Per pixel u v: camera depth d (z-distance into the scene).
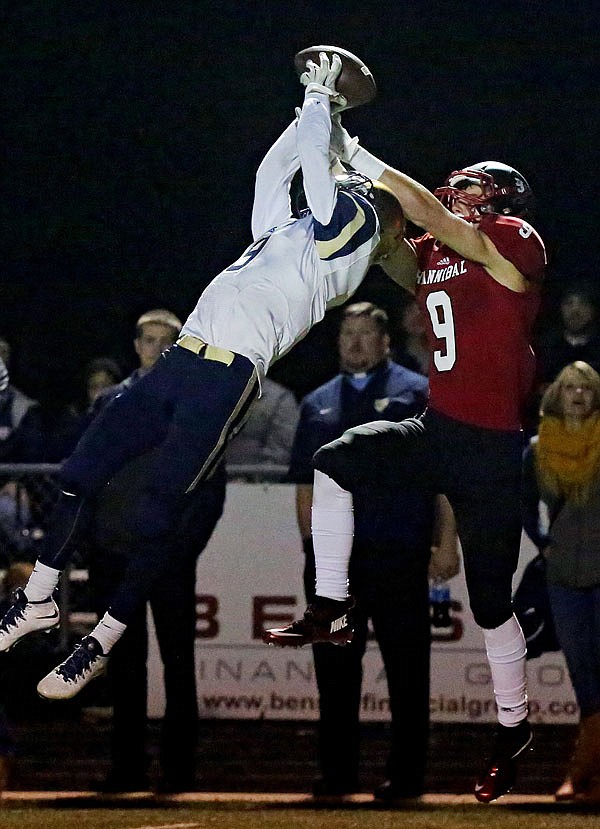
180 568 19.05
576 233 37.66
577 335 27.92
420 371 25.55
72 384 38.12
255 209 15.34
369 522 18.47
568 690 21.03
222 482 19.34
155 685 21.80
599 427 18.47
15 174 38.72
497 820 16.17
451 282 14.64
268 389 25.23
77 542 14.19
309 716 21.53
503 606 14.92
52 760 21.83
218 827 15.30
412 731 18.47
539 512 20.41
